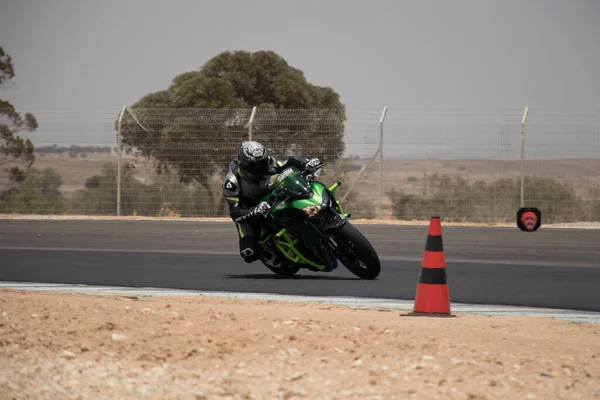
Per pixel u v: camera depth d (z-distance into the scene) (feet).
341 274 185.57
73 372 85.05
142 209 412.77
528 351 98.02
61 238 284.82
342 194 401.90
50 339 99.71
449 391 79.25
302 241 173.27
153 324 107.96
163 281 172.14
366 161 398.42
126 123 414.21
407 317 121.90
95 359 91.56
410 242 275.59
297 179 169.78
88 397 75.92
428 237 126.62
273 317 115.03
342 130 406.62
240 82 517.14
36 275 181.47
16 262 208.13
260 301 140.26
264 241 176.04
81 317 111.45
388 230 330.95
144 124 415.23
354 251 171.63
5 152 427.74
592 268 201.98
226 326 107.34
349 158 403.34
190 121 411.13
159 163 413.80
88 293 150.92
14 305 120.06
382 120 396.37
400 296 150.41
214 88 503.20
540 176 395.75
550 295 155.12
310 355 94.27
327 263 172.14
